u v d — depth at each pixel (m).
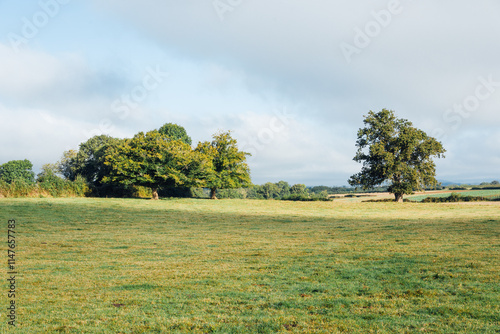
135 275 10.74
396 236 18.53
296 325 6.70
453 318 6.88
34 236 19.94
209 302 8.10
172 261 12.89
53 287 9.48
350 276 10.09
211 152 58.62
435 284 9.08
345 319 6.94
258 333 6.35
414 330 6.38
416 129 63.28
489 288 8.60
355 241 17.09
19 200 38.81
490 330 6.30
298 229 23.27
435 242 15.92
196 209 40.09
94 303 8.13
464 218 29.62
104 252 14.95
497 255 12.41
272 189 133.12
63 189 49.97
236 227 24.77
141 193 60.50
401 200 62.34
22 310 7.68
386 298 8.20
